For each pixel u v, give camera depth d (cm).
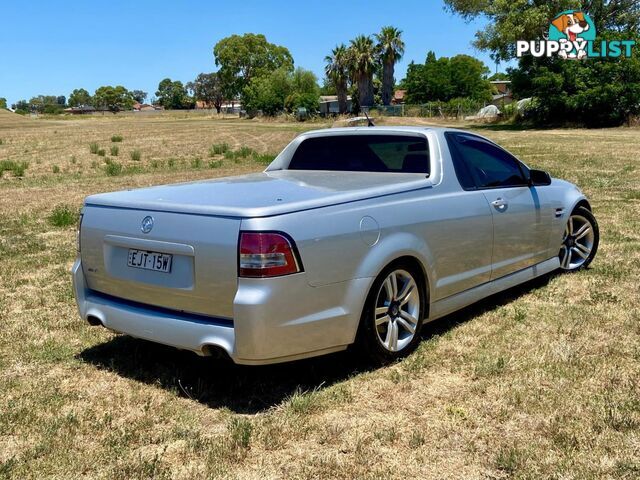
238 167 1938
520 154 2053
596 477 282
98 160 2230
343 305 376
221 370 420
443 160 468
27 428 341
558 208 582
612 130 3741
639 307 514
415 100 9744
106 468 302
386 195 409
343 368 414
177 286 369
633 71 3944
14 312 550
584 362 407
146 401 375
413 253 414
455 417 343
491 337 459
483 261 486
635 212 938
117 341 480
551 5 4303
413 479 288
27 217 1055
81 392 389
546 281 600
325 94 11962
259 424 342
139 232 386
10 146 2916
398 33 7444
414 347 436
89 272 427
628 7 4534
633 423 327
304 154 541
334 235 368
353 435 327
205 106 18162
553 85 4266
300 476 293
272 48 12688
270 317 342
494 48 4716
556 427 326
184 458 311
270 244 341
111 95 19200
